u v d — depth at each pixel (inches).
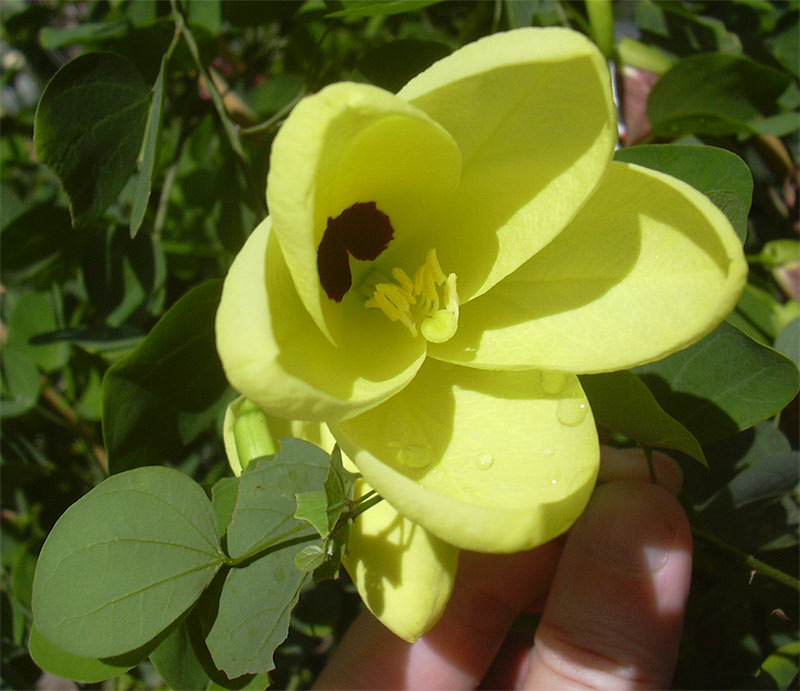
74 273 6.5
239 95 7.3
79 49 9.5
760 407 4.4
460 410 3.6
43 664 4.1
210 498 4.6
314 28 7.5
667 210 3.4
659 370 4.5
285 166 2.7
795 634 5.5
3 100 10.6
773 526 5.2
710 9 6.3
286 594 4.0
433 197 3.6
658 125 5.8
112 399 4.4
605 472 5.1
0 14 9.5
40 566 3.7
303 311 3.3
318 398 2.9
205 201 7.1
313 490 4.1
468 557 5.5
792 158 6.1
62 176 4.8
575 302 3.6
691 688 5.5
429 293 3.7
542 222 3.5
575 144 3.3
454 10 7.7
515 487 3.3
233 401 4.5
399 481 2.9
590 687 4.6
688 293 3.4
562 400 3.5
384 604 3.8
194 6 5.6
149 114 5.1
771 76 5.5
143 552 3.8
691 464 5.3
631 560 4.4
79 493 7.2
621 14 7.1
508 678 6.3
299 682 6.4
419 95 3.0
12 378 6.6
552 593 4.8
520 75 3.1
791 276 5.7
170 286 7.4
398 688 5.4
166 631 4.0
